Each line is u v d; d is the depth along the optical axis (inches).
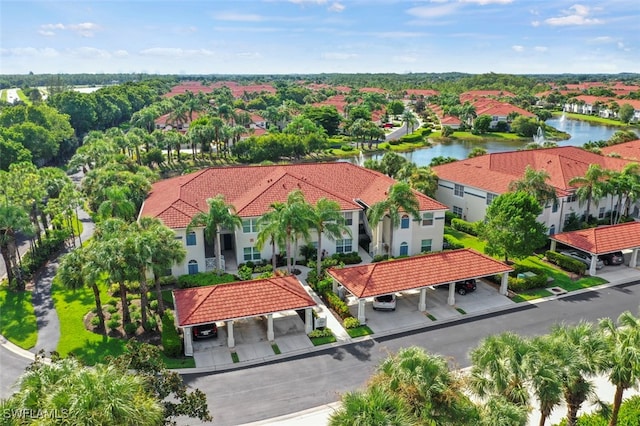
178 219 1749.5
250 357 1253.1
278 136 4156.0
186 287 1640.0
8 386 1131.3
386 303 1481.3
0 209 1637.6
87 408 568.4
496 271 1551.4
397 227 1819.6
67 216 2203.5
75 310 1512.1
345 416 650.2
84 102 5374.0
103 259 1282.0
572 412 842.8
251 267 1798.7
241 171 2149.4
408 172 2492.6
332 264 1800.0
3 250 1660.9
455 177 2422.5
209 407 1056.8
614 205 2412.6
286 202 1737.2
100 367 661.9
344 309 1440.7
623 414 986.7
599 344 823.7
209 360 1239.5
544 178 1961.1
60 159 4338.1
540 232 1688.0
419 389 719.1
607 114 7155.5
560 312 1487.5
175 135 3937.0
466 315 1470.2
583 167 2363.4
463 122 6097.4
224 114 5393.7
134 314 1457.9
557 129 6161.4
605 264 1863.9
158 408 650.2
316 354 1267.2
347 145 5027.1
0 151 3179.1
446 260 1545.3
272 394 1101.7
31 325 1421.0
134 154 4060.0
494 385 764.6
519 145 5128.0
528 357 756.6
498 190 2134.6
